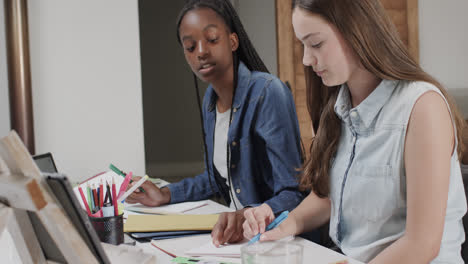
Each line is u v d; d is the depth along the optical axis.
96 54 1.86
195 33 1.35
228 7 1.38
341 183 0.96
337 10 0.81
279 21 2.63
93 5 1.85
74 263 0.44
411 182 0.81
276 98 1.34
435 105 0.81
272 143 1.29
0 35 1.72
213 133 1.48
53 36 1.79
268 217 0.96
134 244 0.90
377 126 0.89
